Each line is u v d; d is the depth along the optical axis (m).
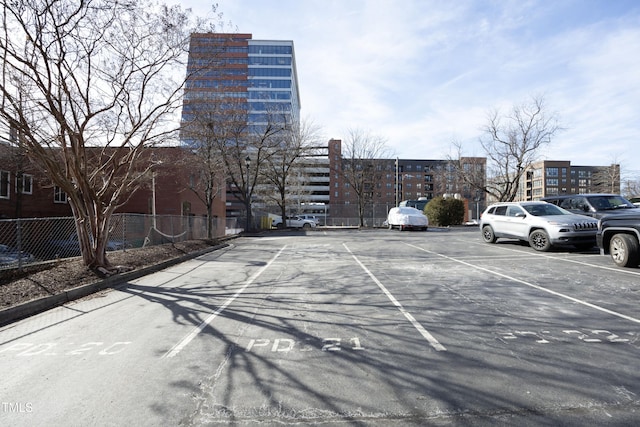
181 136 15.63
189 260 13.21
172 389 3.46
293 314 5.85
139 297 7.44
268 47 94.19
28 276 8.21
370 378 3.58
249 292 7.55
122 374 3.81
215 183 23.67
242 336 4.89
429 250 14.34
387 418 2.91
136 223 16.03
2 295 6.67
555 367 3.72
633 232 8.96
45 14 8.23
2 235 11.48
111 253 11.93
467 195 62.97
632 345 4.25
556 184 105.38
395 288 7.52
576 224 11.95
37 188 22.27
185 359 4.16
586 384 3.36
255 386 3.48
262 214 45.66
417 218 27.05
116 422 2.94
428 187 98.44
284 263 11.73
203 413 3.04
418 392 3.30
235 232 33.38
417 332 4.86
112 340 4.89
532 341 4.44
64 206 24.03
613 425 2.75
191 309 6.36
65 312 6.42
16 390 3.53
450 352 4.16
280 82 93.50
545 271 9.02
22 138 8.56
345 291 7.36
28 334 5.25
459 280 8.20
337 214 44.75
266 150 32.44
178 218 18.78
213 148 21.56
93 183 9.94
